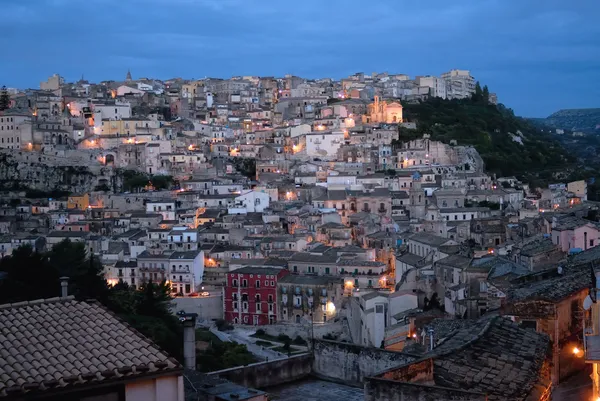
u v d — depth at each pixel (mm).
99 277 142750
